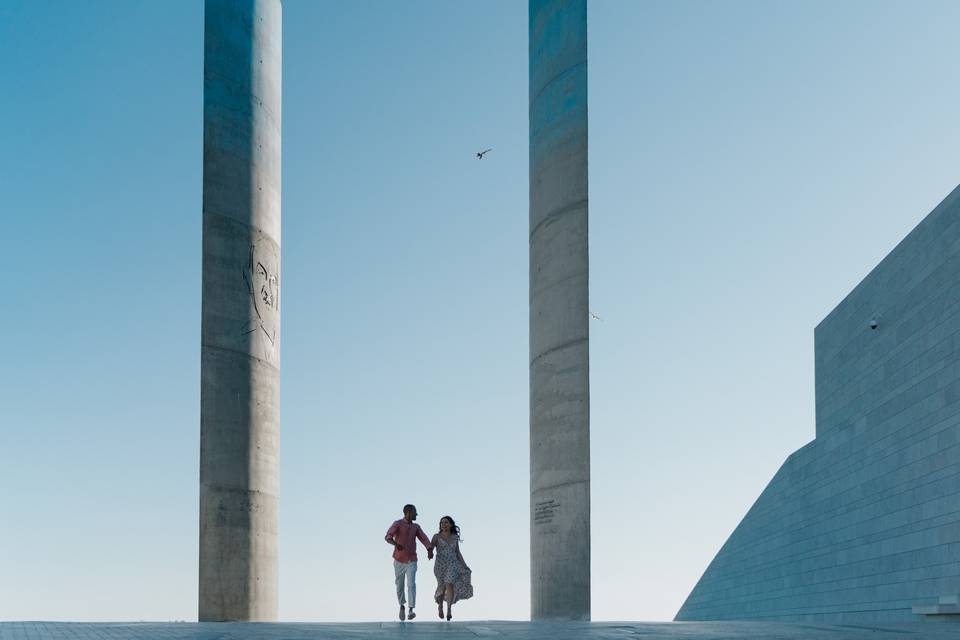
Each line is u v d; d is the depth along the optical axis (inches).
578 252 778.8
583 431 752.3
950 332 1055.6
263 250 866.8
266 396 856.3
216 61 836.6
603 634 345.4
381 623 457.4
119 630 405.1
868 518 1293.1
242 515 807.7
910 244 1170.0
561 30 827.4
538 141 847.1
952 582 1032.8
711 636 331.0
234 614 789.9
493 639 316.2
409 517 548.7
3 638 349.7
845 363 1405.0
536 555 798.5
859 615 1311.5
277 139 916.0
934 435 1091.3
